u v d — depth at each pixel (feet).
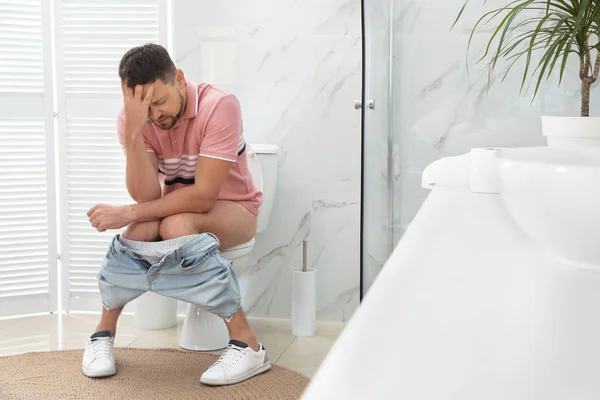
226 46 9.64
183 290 7.38
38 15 9.77
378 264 7.25
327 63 9.43
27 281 10.07
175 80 7.52
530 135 7.97
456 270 1.07
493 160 1.58
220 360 7.48
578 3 6.51
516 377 0.73
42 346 8.75
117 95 9.87
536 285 0.94
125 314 10.14
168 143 7.82
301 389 7.23
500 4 7.86
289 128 9.59
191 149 7.75
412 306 0.94
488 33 7.94
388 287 1.03
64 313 10.21
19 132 9.84
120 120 7.98
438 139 8.07
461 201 1.59
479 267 1.07
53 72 9.95
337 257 9.67
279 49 9.53
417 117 8.09
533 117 7.94
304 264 9.24
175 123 7.66
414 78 8.09
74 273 10.19
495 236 1.25
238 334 7.62
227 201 8.04
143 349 8.54
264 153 9.10
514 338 0.82
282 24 9.48
